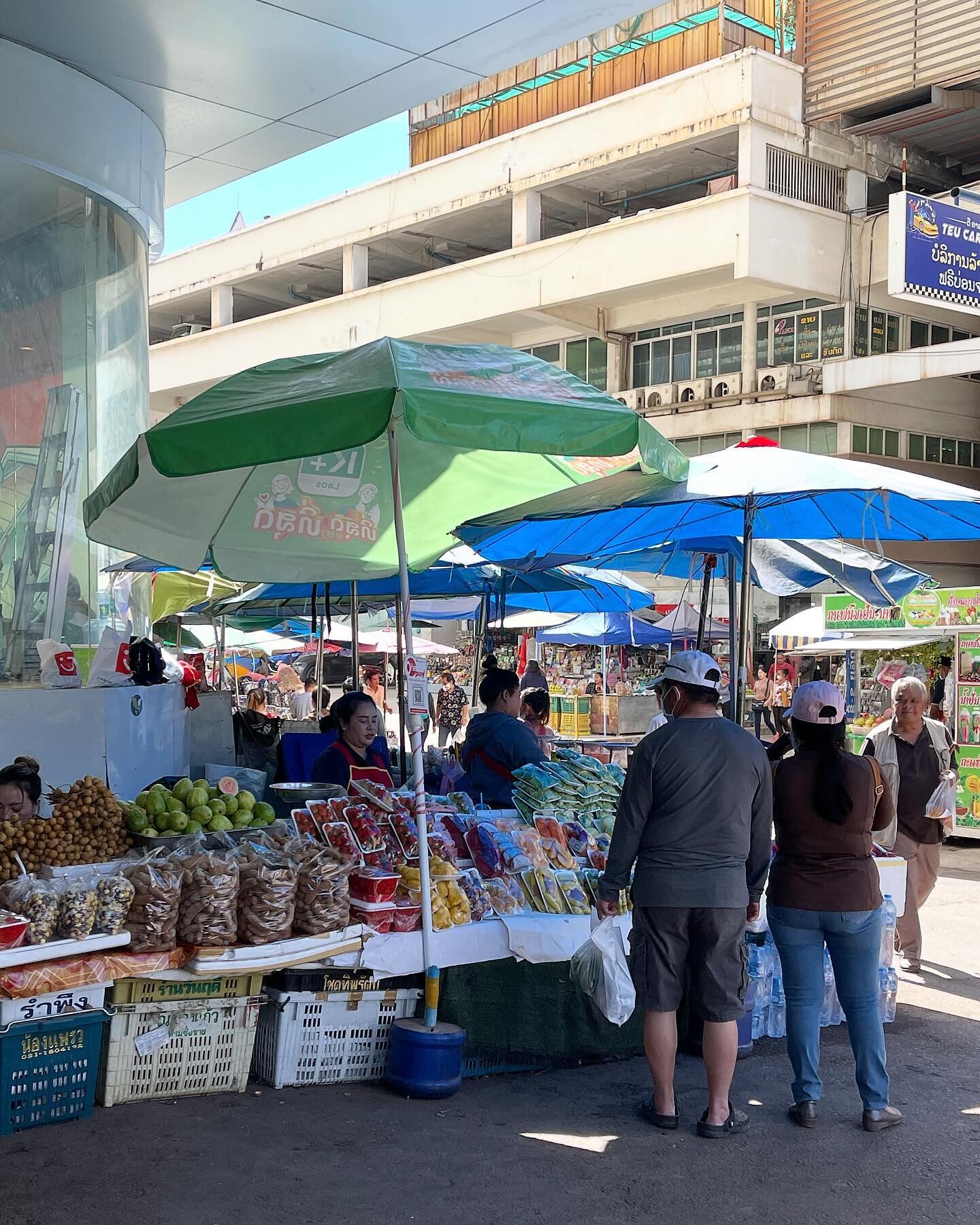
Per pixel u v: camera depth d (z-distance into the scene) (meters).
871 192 27.77
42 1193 4.11
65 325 8.86
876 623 16.06
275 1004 5.20
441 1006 5.52
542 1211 4.21
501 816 6.43
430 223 31.83
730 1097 5.49
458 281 30.05
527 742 6.91
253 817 5.76
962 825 14.43
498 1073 5.68
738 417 27.28
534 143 28.84
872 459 26.42
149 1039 4.91
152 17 8.03
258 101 9.50
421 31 8.35
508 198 29.61
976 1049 6.32
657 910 4.95
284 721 11.13
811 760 5.20
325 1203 4.17
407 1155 4.62
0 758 6.73
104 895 4.71
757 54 24.80
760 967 6.35
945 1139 5.02
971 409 28.77
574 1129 5.00
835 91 25.16
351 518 7.50
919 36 23.83
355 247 33.50
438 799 6.34
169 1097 5.01
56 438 8.74
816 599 26.89
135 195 9.49
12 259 8.45
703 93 25.48
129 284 9.74
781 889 5.21
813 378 25.88
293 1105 5.05
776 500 6.79
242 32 8.27
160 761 8.16
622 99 27.02
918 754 8.05
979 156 27.80
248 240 36.31
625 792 5.04
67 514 8.75
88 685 7.65
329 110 9.70
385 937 5.31
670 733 4.98
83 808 5.20
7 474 8.38
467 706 24.25
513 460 7.16
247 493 7.14
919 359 24.17
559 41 8.63
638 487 6.25
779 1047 6.32
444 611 16.19
